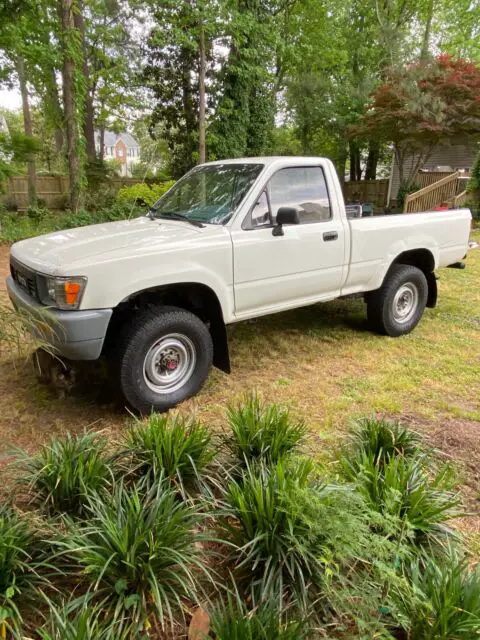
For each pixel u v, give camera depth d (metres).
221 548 2.14
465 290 7.18
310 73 19.56
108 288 3.06
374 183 19.81
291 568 1.83
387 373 4.26
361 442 2.70
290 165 4.06
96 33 17.06
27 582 1.79
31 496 2.27
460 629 1.59
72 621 1.66
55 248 3.33
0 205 12.55
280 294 4.07
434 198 14.34
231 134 14.86
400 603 1.73
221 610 1.78
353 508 1.96
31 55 11.15
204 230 3.63
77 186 11.89
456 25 23.44
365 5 21.47
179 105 15.41
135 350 3.23
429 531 2.07
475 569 1.91
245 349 4.77
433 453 2.93
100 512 1.97
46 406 3.54
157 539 1.85
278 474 2.11
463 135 14.80
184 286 3.52
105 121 23.42
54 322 2.96
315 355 4.66
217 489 2.45
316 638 1.65
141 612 1.71
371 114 15.59
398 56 16.16
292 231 4.01
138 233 3.62
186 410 3.52
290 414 3.47
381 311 5.02
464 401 3.76
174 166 16.53
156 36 11.92
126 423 3.31
